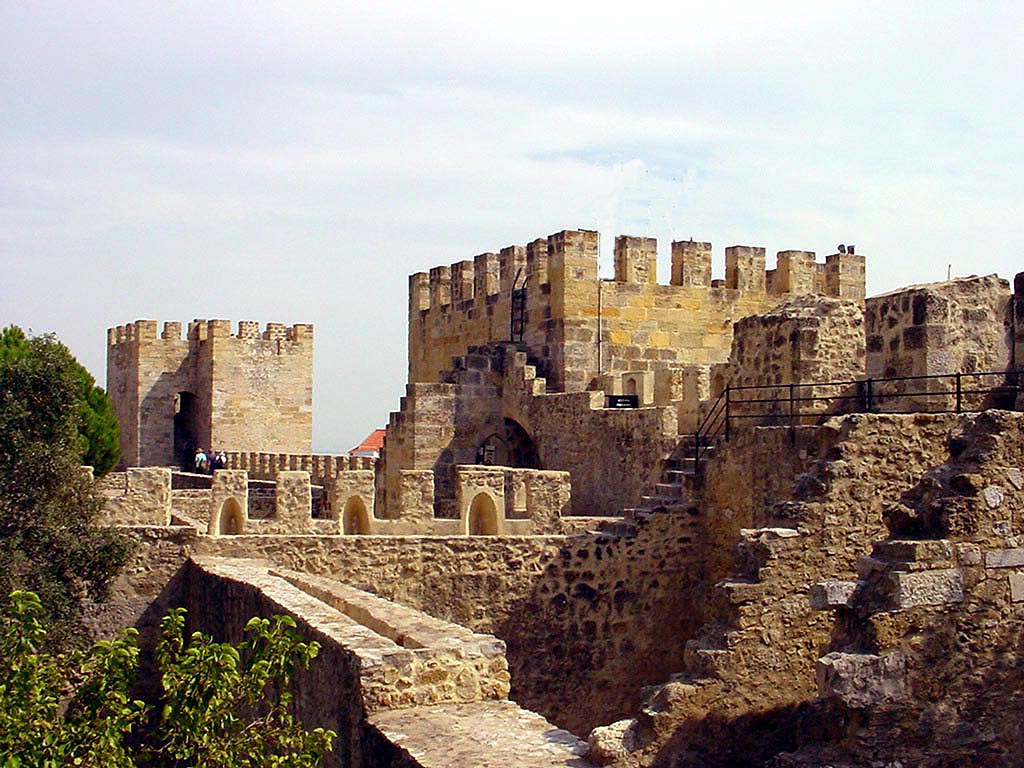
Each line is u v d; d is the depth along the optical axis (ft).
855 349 71.00
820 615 50.60
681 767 45.98
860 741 40.29
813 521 51.08
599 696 71.20
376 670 39.96
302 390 232.94
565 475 83.46
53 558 66.69
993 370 62.54
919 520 43.80
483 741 36.45
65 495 69.05
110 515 83.35
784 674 49.49
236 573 62.95
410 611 51.26
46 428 69.92
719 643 48.93
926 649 41.45
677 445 82.79
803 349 69.67
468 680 41.47
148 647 69.87
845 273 124.26
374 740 37.88
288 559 69.72
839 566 51.34
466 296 133.49
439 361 138.21
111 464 165.58
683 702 46.98
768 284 123.24
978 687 42.01
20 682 36.73
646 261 114.01
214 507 81.87
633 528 72.54
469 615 69.62
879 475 52.60
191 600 69.21
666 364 114.32
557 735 37.63
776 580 50.11
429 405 108.68
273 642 39.40
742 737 47.80
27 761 35.06
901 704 40.78
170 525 79.30
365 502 84.89
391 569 69.51
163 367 231.71
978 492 42.93
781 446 65.46
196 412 233.35
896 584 41.42
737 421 75.36
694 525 73.61
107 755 36.14
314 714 45.50
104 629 69.31
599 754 35.42
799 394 69.05
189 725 37.17
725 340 118.01
